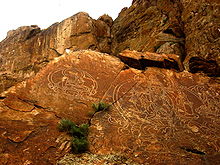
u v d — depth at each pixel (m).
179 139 3.60
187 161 3.17
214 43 6.70
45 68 4.71
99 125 3.69
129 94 4.53
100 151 3.23
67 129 3.47
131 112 4.08
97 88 4.54
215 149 3.45
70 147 3.21
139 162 3.08
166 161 3.14
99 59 5.35
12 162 2.83
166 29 8.42
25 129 3.33
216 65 5.95
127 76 5.04
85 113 3.94
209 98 4.74
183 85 5.06
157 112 4.18
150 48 8.34
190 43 7.43
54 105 3.95
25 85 4.22
